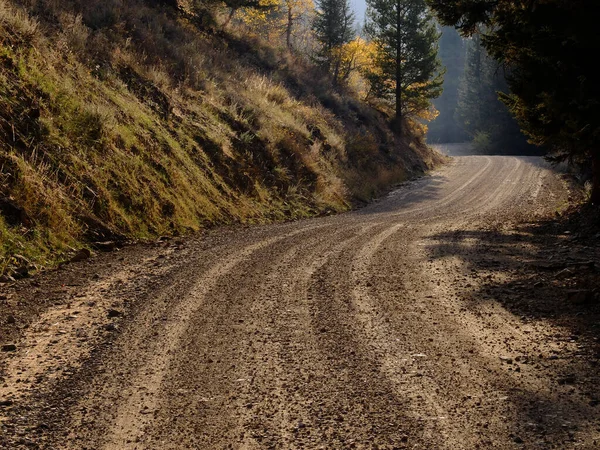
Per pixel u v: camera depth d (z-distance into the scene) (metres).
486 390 4.79
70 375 5.26
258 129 23.61
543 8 11.66
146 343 6.16
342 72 49.84
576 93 11.49
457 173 40.50
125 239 12.04
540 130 13.79
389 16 46.50
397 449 3.82
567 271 9.09
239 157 20.27
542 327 6.58
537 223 16.98
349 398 4.70
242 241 13.12
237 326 6.76
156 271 9.66
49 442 4.00
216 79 25.56
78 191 11.88
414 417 4.31
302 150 25.06
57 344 6.11
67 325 6.75
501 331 6.50
